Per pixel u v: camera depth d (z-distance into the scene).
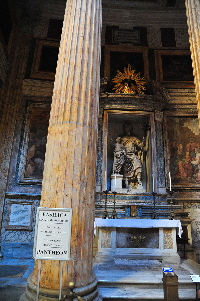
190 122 9.98
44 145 9.26
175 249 6.37
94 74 4.37
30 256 7.60
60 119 3.95
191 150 9.60
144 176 9.87
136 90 10.26
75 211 3.52
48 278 3.32
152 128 9.66
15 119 9.20
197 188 9.06
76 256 3.40
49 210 3.02
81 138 3.86
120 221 6.24
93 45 4.55
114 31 11.66
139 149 10.11
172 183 9.15
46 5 11.28
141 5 11.83
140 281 4.59
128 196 8.68
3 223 8.04
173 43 11.48
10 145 8.84
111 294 4.14
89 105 4.11
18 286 4.44
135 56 11.20
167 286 3.59
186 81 10.59
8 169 8.58
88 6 4.82
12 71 9.71
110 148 10.12
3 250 7.60
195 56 5.36
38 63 10.27
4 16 9.11
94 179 3.92
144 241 6.39
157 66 10.97
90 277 3.54
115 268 5.53
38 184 8.73
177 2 11.54
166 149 9.54
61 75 4.28
